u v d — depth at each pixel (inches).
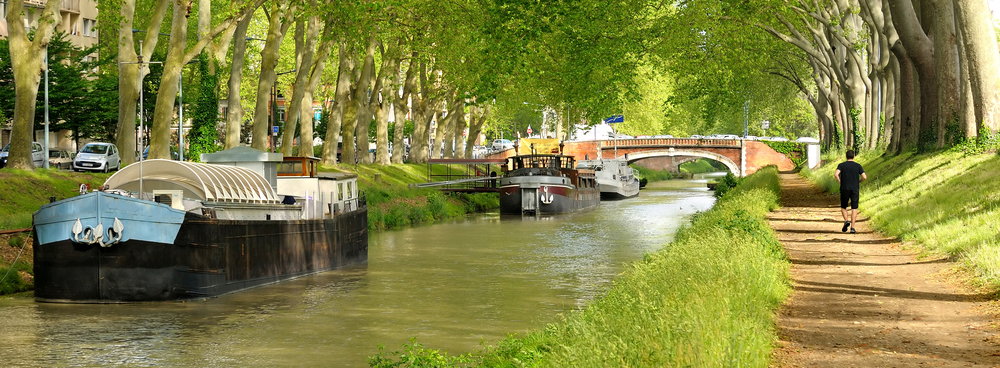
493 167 3617.1
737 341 385.7
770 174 2297.0
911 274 692.1
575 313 614.5
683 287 569.6
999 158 1243.2
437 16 1879.9
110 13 1550.2
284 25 1772.9
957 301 563.8
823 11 2098.9
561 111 3909.9
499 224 2011.6
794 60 3243.1
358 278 1103.6
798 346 449.4
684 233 1154.0
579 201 2541.8
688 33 2095.2
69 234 865.5
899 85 2081.7
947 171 1306.6
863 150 2476.6
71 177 1453.0
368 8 1672.0
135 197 896.9
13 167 1376.7
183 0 1480.1
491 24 1752.0
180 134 2172.7
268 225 1032.8
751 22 2089.1
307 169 1209.4
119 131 1540.4
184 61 1487.5
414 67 2851.9
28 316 823.7
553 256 1336.1
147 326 792.3
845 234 1037.8
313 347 719.1
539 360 481.4
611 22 2150.6
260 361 673.0
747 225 912.3
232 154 1159.0
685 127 4997.5
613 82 2423.7
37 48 1382.9
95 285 876.0
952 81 1520.7
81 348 710.5
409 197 2192.4
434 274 1139.9
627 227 1889.8
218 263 933.8
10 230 1022.4
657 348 392.5
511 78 2346.2
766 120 3878.0
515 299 943.7
